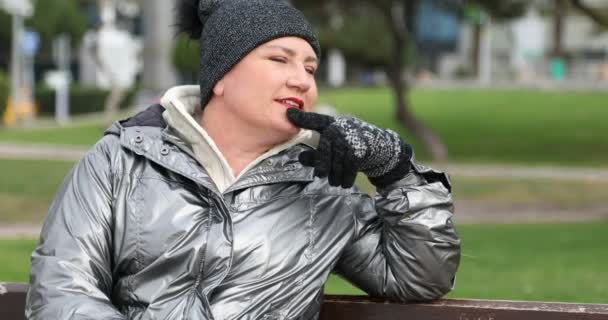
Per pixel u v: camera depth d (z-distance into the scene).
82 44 41.31
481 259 8.34
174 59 34.78
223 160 2.70
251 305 2.61
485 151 22.75
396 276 2.77
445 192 2.69
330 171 2.54
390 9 21.42
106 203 2.67
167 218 2.64
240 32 2.66
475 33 58.97
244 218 2.69
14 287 2.97
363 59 39.28
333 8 20.67
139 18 44.62
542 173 18.31
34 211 13.21
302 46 2.71
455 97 38.03
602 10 19.73
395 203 2.66
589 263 8.17
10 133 25.36
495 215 13.30
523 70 55.16
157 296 2.60
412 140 23.84
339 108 32.94
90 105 36.41
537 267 7.87
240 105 2.69
